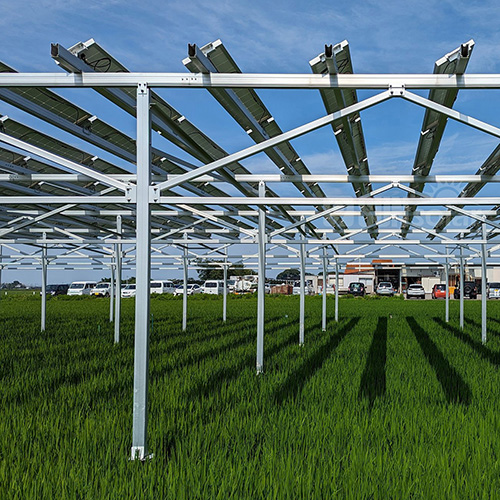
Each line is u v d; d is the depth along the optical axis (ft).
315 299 142.41
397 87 14.33
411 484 12.91
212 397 21.01
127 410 19.31
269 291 195.00
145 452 14.67
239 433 16.67
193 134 19.53
